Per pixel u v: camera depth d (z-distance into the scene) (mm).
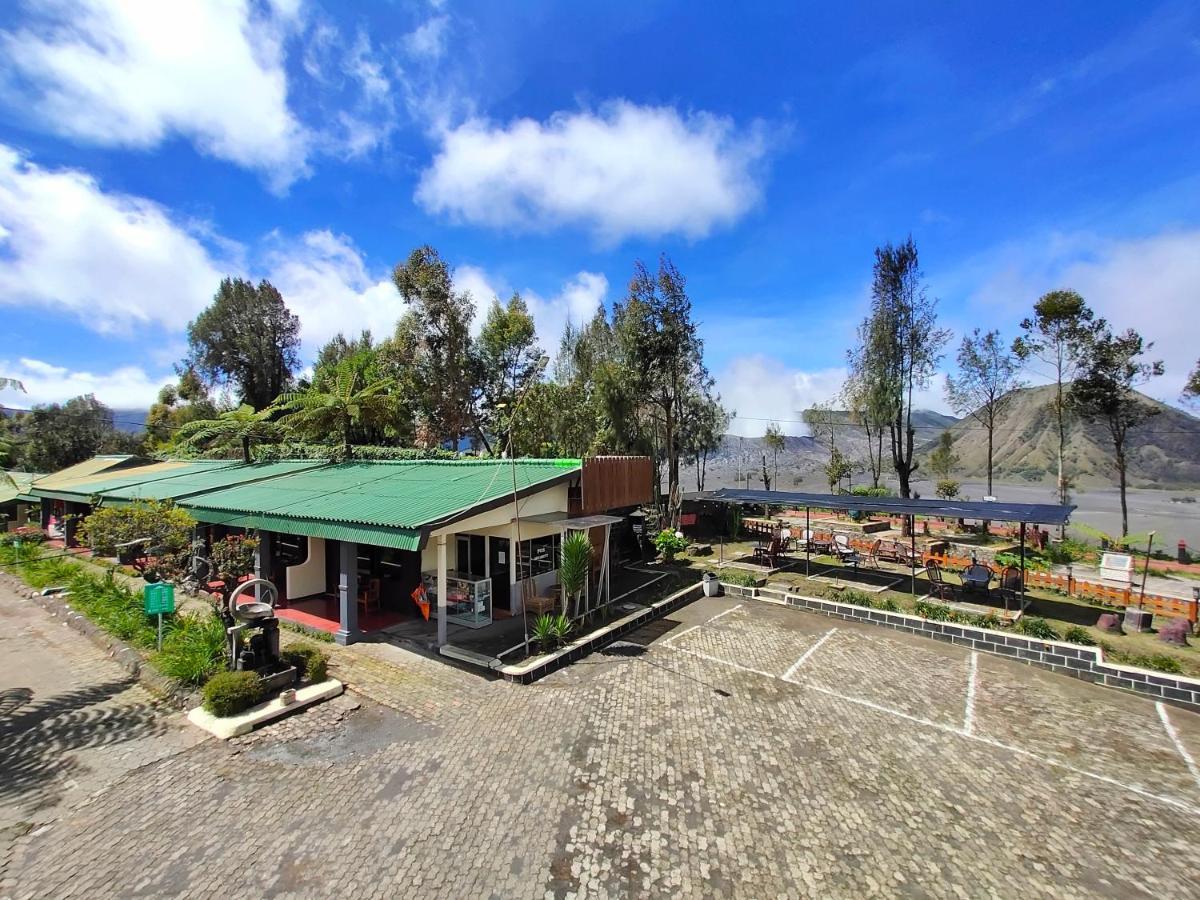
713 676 9773
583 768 6734
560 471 13555
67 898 4617
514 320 29484
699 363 25625
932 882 5008
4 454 22328
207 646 9172
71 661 10109
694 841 5473
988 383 28250
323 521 11242
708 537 24547
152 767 6637
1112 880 5082
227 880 4840
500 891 4789
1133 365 21656
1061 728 8086
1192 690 8898
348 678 9305
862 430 34500
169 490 17297
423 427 28188
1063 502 25328
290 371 40156
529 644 10562
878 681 9688
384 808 5891
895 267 26922
